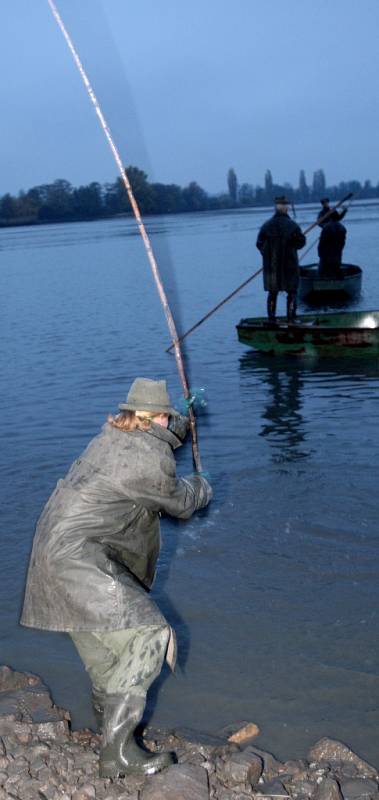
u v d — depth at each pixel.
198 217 158.75
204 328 16.58
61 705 4.36
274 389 10.64
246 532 6.21
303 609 5.12
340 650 4.67
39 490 7.29
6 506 6.96
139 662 3.63
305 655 4.64
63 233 106.06
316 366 12.01
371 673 4.45
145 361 13.25
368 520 6.29
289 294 13.54
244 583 5.48
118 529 3.79
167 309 4.71
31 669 4.70
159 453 3.78
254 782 3.68
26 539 6.31
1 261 49.25
